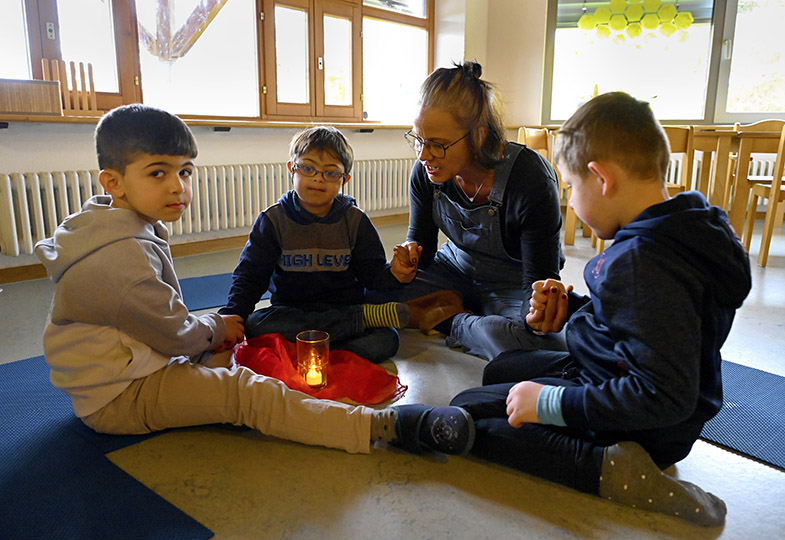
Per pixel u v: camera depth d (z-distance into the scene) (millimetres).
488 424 1068
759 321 1990
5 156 2529
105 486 990
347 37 4047
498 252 1628
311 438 1116
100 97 2936
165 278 1209
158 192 1135
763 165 4285
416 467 1074
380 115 4504
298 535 884
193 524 896
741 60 4449
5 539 857
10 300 2238
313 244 1584
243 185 3350
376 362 1574
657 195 900
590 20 4637
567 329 1090
